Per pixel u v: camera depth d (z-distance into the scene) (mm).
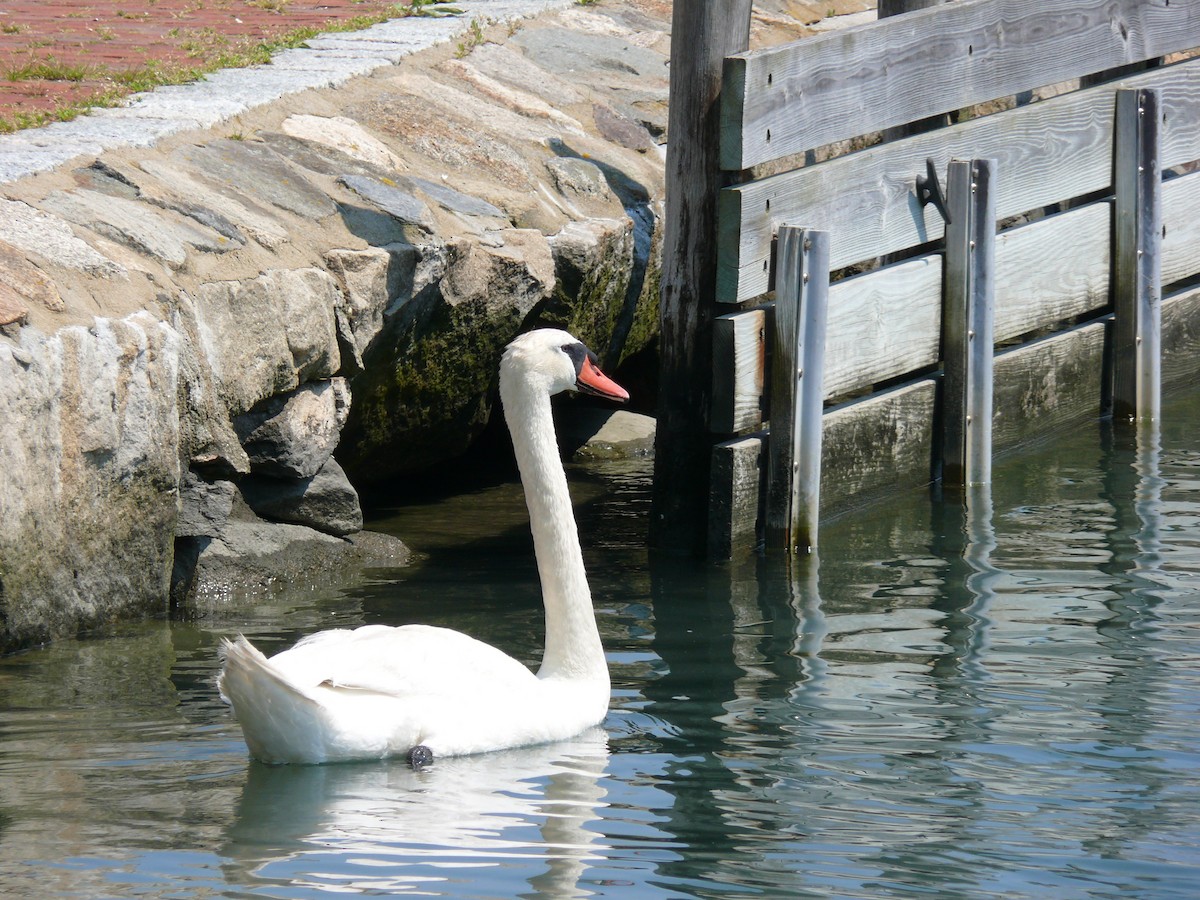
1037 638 10383
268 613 11250
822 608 11320
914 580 11984
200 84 15867
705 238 12922
